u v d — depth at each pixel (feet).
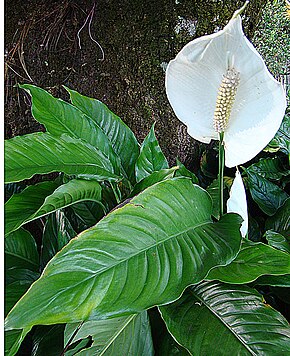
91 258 0.82
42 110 1.24
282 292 1.35
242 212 1.22
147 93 1.72
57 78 1.75
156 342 1.13
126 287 0.82
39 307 0.71
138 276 0.84
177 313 1.01
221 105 1.08
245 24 1.81
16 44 1.76
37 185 1.28
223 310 1.01
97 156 1.21
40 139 1.09
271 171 1.93
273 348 0.92
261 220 1.82
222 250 0.97
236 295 1.04
